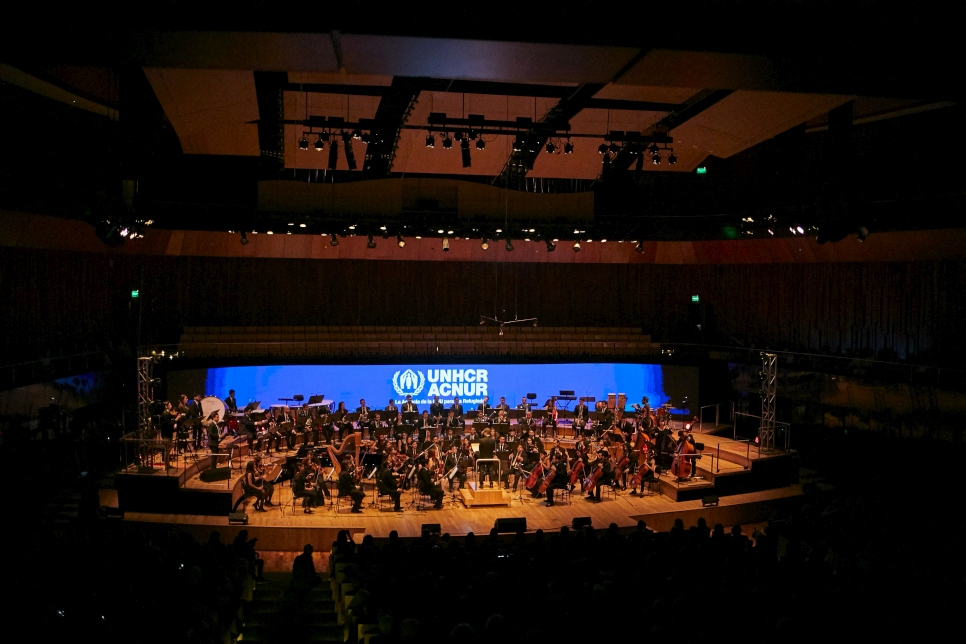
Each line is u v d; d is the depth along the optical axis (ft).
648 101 52.90
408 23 18.35
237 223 70.18
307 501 54.34
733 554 35.91
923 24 19.36
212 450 59.16
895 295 68.80
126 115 52.21
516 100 55.36
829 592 29.12
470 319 88.22
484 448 59.93
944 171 62.85
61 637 25.20
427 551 36.78
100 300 70.18
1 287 57.41
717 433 78.59
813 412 73.56
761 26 19.29
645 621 26.94
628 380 85.46
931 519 45.21
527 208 80.18
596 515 54.49
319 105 56.54
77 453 61.21
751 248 81.25
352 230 71.77
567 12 18.78
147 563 32.96
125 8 17.72
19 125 56.44
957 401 57.88
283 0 18.07
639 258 88.33
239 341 79.00
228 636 29.19
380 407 81.35
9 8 17.49
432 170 73.72
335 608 34.78
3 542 37.60
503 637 25.21
